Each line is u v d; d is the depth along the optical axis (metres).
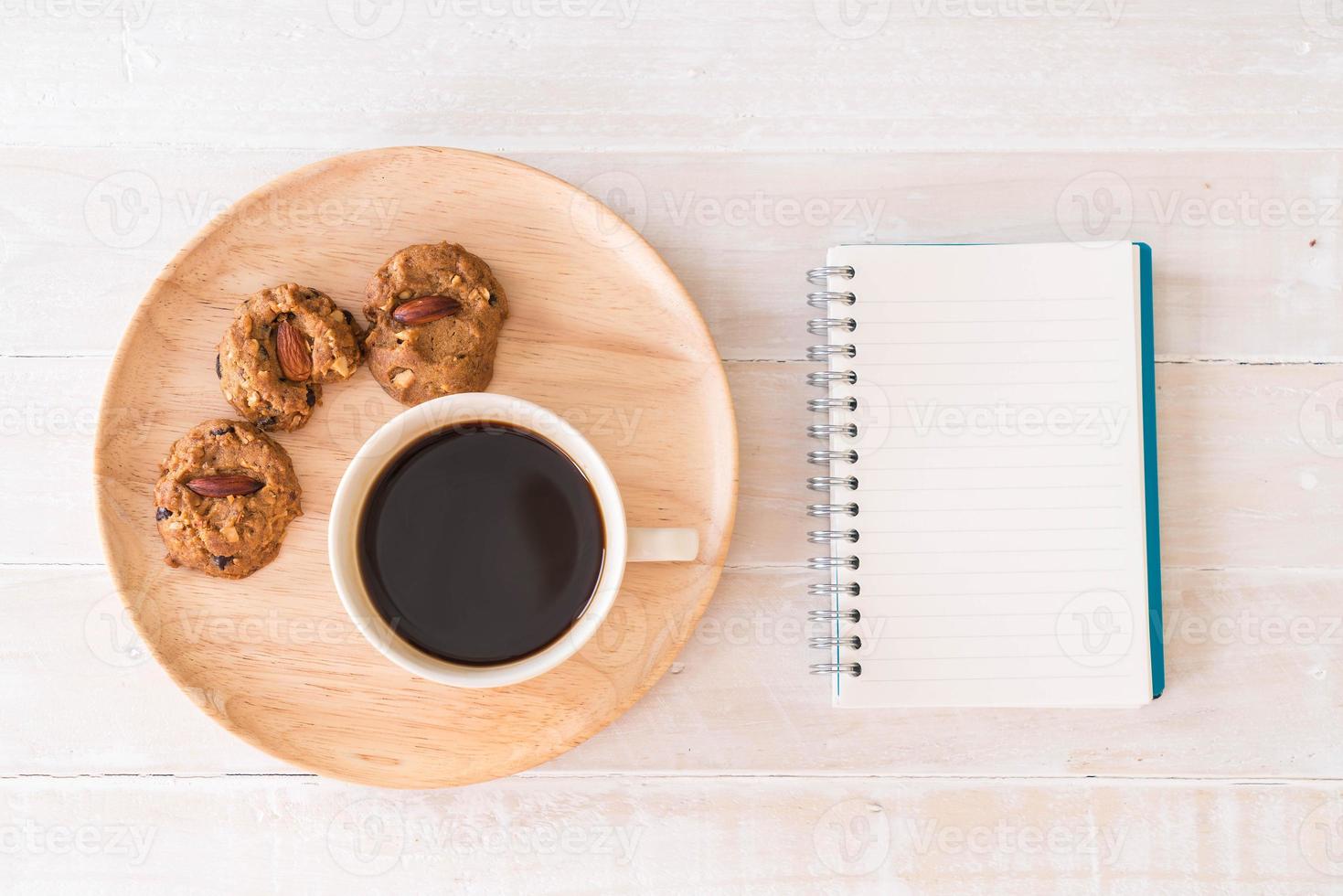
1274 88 0.61
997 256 0.59
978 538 0.59
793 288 0.60
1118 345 0.59
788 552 0.60
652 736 0.60
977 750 0.60
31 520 0.60
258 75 0.61
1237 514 0.60
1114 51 0.61
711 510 0.58
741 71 0.61
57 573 0.60
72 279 0.60
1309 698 0.60
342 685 0.57
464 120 0.61
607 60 0.61
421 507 0.56
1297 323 0.60
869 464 0.59
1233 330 0.60
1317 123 0.61
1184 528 0.60
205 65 0.61
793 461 0.60
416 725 0.57
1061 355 0.59
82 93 0.61
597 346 0.58
